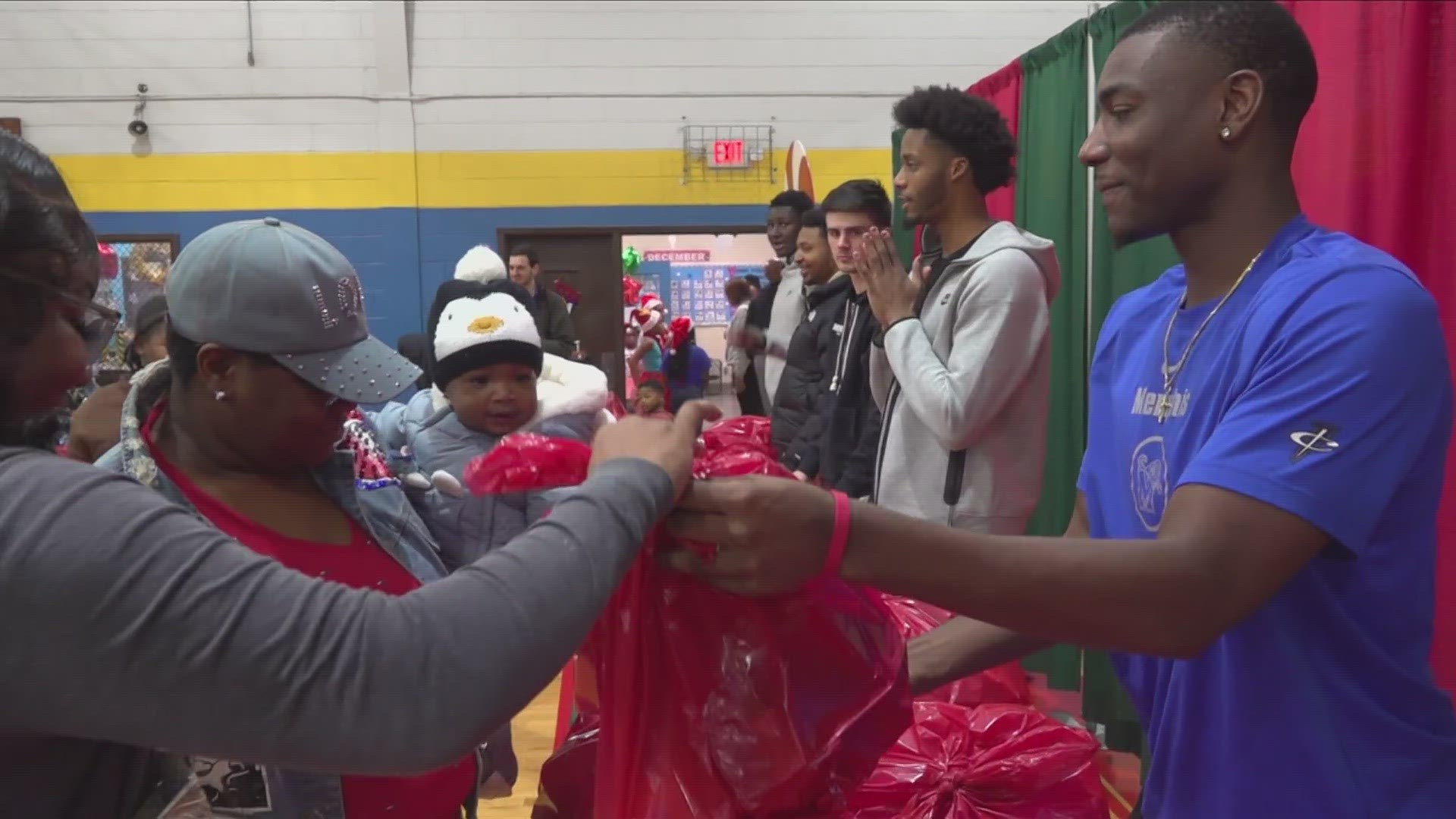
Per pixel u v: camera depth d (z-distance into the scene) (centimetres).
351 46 658
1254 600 85
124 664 60
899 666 97
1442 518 171
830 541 80
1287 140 99
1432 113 183
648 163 685
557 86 676
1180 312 106
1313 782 94
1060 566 81
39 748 67
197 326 90
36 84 643
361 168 667
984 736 147
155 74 649
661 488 76
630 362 495
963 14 689
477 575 68
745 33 684
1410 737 95
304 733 63
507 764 141
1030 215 372
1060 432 333
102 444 198
